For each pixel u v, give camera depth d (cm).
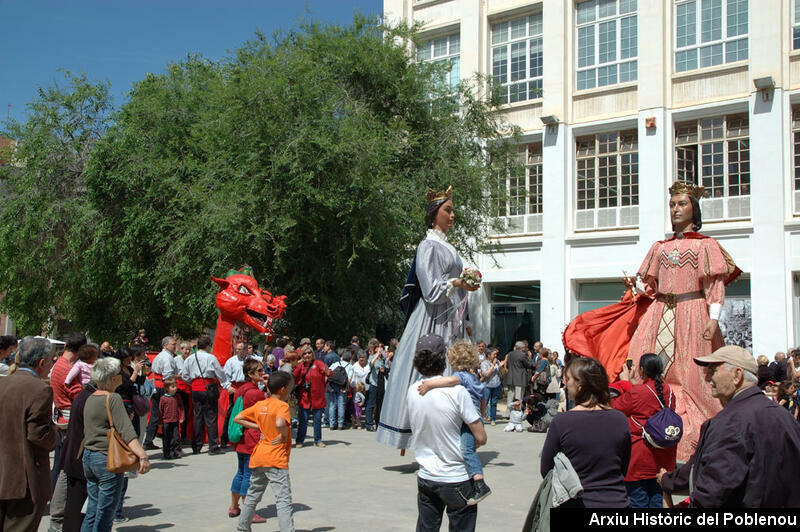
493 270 2456
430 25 2661
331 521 673
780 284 1936
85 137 2378
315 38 1997
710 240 785
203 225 1752
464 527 450
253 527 668
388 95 2033
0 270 2330
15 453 500
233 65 1978
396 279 2077
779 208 1956
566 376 414
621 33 2311
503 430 1512
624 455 390
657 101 2173
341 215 1722
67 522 574
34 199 2253
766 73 2005
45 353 573
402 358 868
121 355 809
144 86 2242
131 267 2097
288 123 1706
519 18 2523
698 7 2178
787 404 1138
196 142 1988
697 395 759
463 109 2183
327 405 1579
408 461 1048
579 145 2375
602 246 2261
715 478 344
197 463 1070
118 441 539
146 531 650
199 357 1179
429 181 1981
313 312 1981
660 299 820
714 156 2117
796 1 2012
